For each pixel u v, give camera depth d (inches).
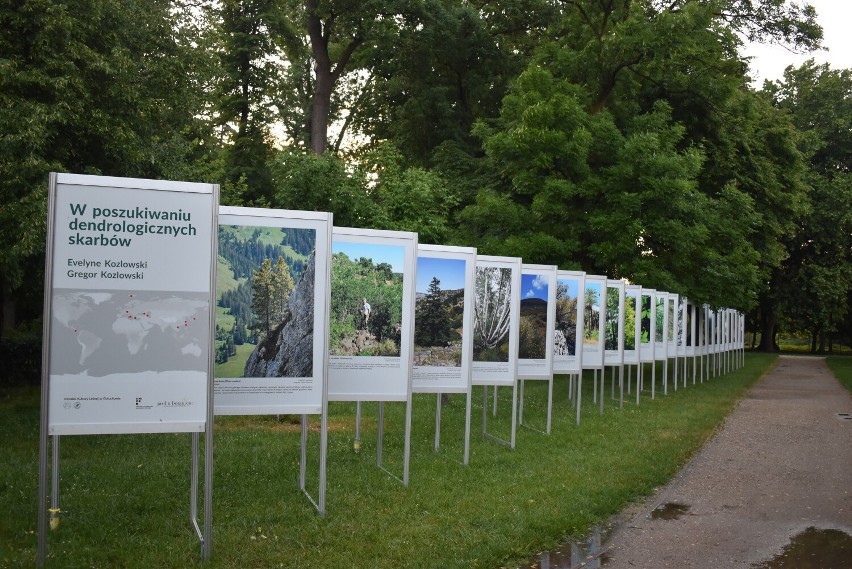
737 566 275.0
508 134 952.3
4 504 316.5
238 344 306.2
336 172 660.1
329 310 318.0
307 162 652.1
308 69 1617.9
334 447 465.7
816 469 453.1
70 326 249.0
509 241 895.7
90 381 250.5
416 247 378.0
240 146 1412.4
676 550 292.5
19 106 517.7
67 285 248.8
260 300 308.8
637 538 308.3
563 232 933.2
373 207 666.2
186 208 259.0
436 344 428.5
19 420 544.4
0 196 522.6
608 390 941.8
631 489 383.2
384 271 373.1
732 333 1461.6
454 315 431.8
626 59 1049.5
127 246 253.6
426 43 1282.0
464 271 434.3
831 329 2160.4
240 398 305.9
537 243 894.4
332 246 334.6
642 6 1122.7
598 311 695.7
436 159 1213.7
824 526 328.8
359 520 310.5
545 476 404.5
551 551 289.1
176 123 746.2
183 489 349.1
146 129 643.5
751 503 368.5
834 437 580.1
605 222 898.1
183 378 258.8
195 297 259.8
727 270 1061.8
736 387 1036.5
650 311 848.9
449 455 457.7
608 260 904.9
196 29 748.0
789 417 702.5
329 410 638.5
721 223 1052.5
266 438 486.0
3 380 780.6
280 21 1375.5
